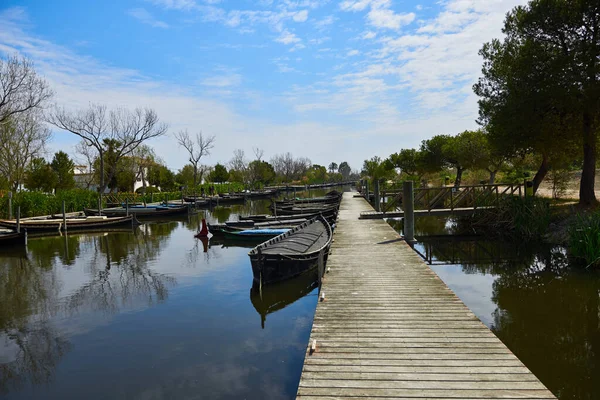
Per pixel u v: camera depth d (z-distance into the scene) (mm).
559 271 10406
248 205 43375
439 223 21453
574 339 6316
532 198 15906
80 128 35125
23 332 7383
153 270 12398
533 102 14695
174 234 21156
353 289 6617
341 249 10133
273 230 17234
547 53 15062
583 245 10805
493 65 18156
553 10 14539
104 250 16438
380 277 7367
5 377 5672
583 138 15023
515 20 16938
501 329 6785
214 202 43125
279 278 9836
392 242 11062
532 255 12438
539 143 15508
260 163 67000
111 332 7270
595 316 7250
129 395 5094
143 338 6945
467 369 3771
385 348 4301
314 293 9531
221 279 11016
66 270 12750
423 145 32844
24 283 11109
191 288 10156
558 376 5242
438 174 43312
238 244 17031
